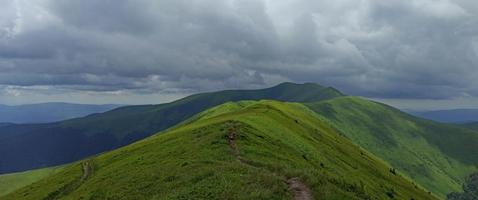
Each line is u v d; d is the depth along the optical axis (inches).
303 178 1955.0
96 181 3230.8
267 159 2736.2
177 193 1814.7
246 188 1691.7
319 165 3639.3
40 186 4574.3
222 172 2012.8
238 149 2874.0
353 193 2084.2
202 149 2918.3
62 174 4793.3
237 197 1583.4
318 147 4527.6
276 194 1663.4
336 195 1803.6
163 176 2365.9
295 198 1676.9
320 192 1776.6
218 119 5068.9
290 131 4589.1
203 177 2020.2
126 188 2422.5
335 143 5787.4
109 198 2358.5
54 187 4097.0
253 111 5669.3
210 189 1753.2
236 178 1860.2
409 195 5004.9
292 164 2837.1
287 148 3651.6
